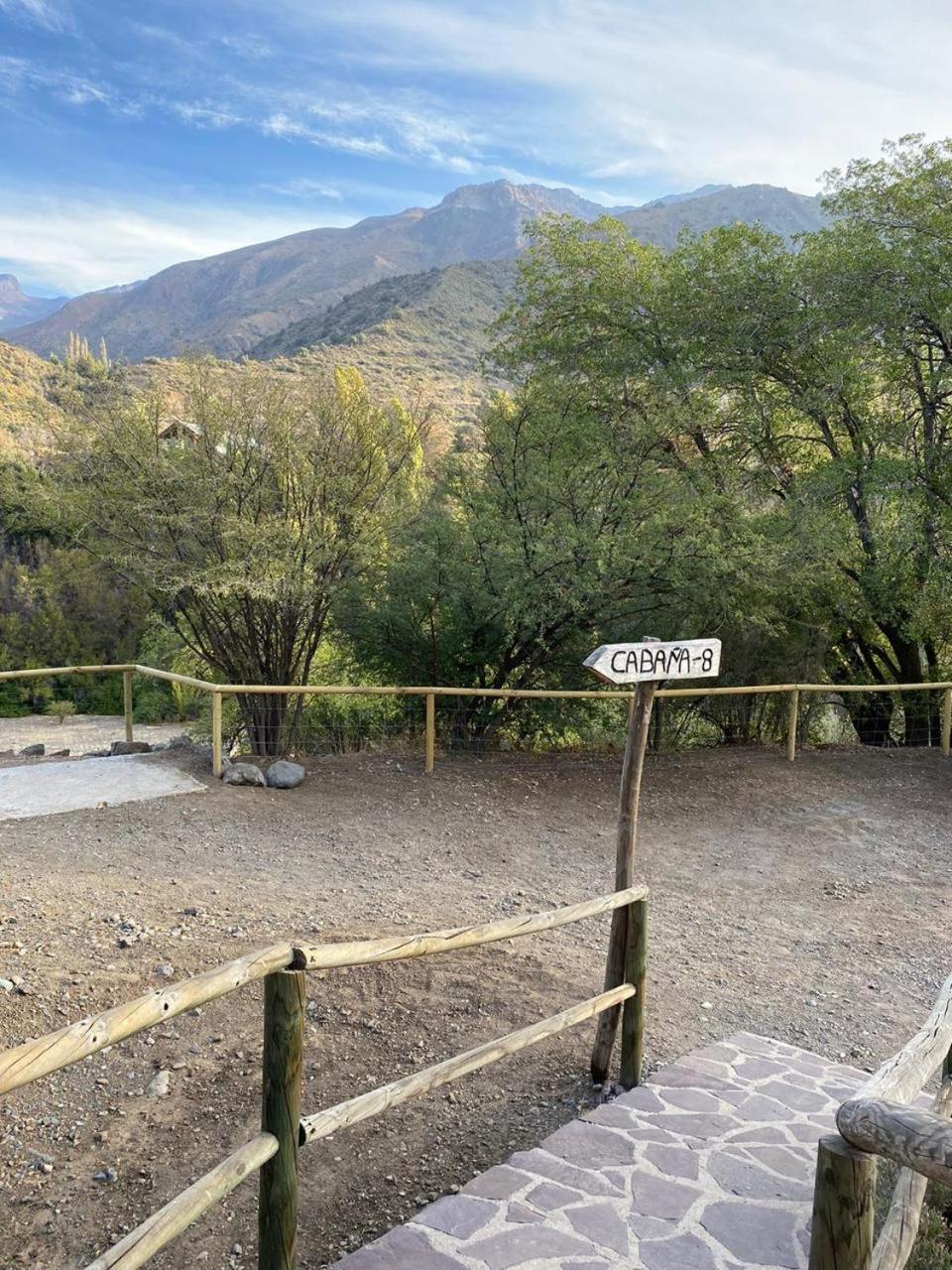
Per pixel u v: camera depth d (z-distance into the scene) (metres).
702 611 11.02
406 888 6.90
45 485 10.02
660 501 10.32
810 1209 3.16
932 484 12.29
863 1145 1.84
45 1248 3.11
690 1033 5.05
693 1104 3.97
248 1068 4.15
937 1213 3.35
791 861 8.65
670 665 4.15
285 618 10.30
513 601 9.87
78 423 9.93
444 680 11.13
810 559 10.95
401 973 5.21
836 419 13.06
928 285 11.47
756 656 12.33
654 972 5.93
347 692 9.32
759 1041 4.89
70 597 23.28
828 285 11.69
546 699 11.16
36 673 9.67
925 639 13.29
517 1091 4.26
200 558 9.92
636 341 12.65
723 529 10.35
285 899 6.29
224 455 10.08
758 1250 2.92
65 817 7.65
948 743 12.72
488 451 11.14
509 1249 2.89
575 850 8.35
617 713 11.66
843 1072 4.49
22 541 23.41
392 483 10.57
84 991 4.53
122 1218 3.25
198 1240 3.20
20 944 4.96
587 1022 4.96
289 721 10.60
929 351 12.68
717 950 6.47
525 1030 3.55
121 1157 3.55
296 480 10.20
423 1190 3.53
